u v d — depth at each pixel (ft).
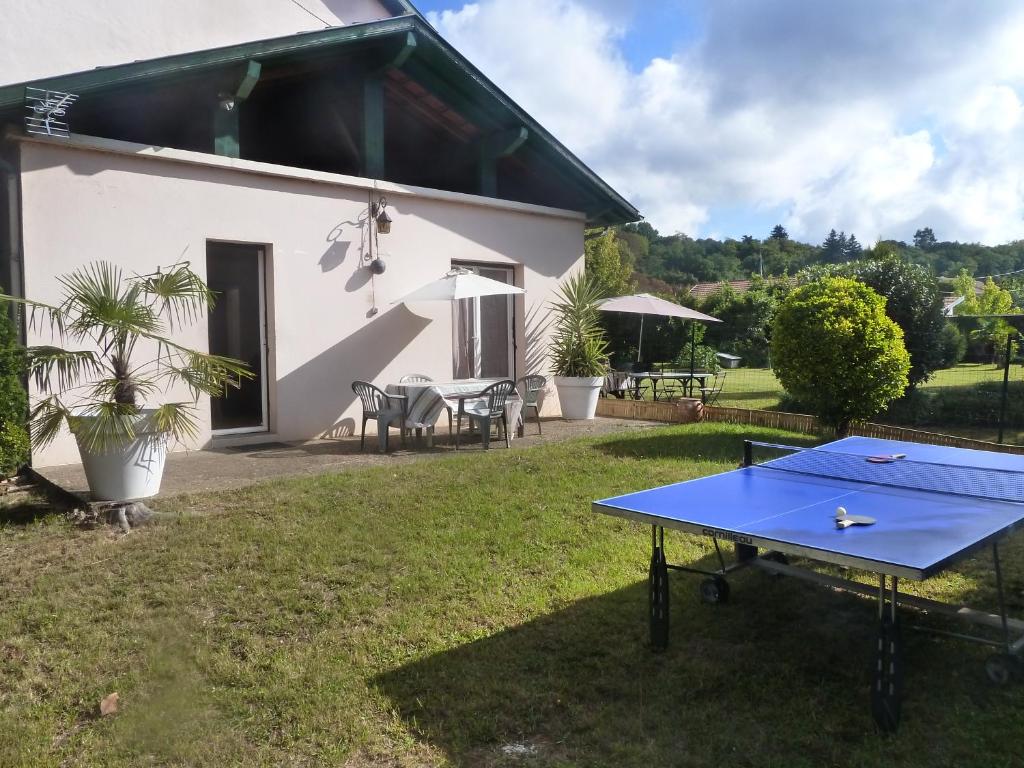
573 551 16.56
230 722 10.07
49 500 20.03
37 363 17.33
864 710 10.15
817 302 29.45
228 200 27.35
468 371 35.78
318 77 32.12
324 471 23.39
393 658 11.78
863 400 29.09
